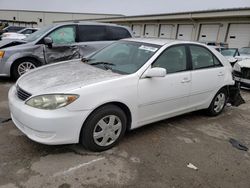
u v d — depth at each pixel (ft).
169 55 11.95
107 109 9.57
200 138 12.15
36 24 171.53
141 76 10.55
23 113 8.76
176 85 11.95
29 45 20.08
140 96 10.52
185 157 10.19
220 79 14.64
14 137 10.56
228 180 8.93
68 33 21.53
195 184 8.53
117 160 9.50
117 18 111.34
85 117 8.99
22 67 20.33
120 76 10.11
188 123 14.01
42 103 8.59
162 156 10.09
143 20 95.71
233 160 10.34
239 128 13.98
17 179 7.96
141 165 9.32
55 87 8.93
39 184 7.83
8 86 19.11
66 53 21.38
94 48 22.27
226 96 15.79
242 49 46.34
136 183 8.29
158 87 11.14
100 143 9.81
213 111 15.20
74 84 9.09
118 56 12.39
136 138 11.46
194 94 13.23
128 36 24.53
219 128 13.73
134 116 10.67
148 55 11.48
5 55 19.39
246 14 57.57
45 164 8.85
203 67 13.70
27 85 9.62
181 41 12.96
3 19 177.17
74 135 9.00
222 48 45.42
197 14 70.95
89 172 8.63
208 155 10.54
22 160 8.98
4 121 12.09
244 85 22.16
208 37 71.87
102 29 22.99
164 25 88.17
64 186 7.84
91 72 10.61
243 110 17.53
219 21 67.46
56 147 10.00
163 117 12.10
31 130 8.79
